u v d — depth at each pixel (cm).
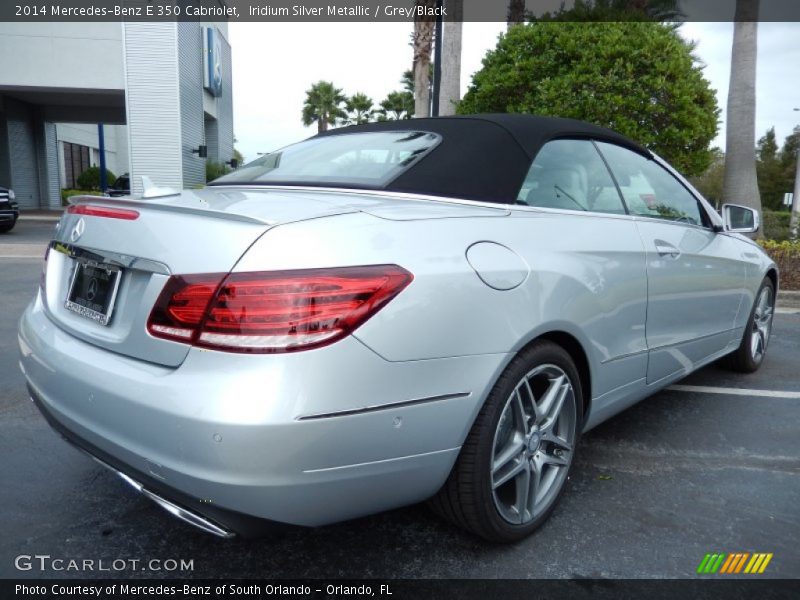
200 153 2225
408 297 178
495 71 865
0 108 2197
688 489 273
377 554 223
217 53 2575
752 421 355
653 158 337
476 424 200
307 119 3928
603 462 299
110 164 3744
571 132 282
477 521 210
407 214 201
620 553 225
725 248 357
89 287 211
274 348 162
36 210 2373
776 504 262
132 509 251
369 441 172
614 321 253
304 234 174
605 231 260
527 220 231
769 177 5547
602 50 792
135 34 1906
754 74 964
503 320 200
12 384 395
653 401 386
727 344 382
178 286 172
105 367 186
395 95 3562
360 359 168
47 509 250
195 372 167
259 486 161
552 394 230
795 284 760
